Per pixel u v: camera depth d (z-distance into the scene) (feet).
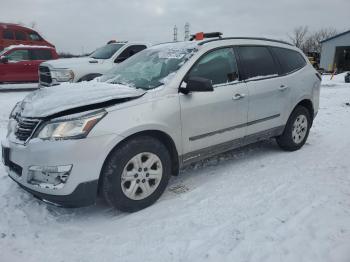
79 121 10.30
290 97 16.81
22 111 11.65
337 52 120.67
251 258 9.18
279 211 11.61
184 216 11.44
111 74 15.03
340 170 15.28
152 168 12.00
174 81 12.48
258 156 17.38
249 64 15.21
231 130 14.32
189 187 13.75
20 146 10.74
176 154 12.64
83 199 10.60
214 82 13.70
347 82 65.87
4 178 14.21
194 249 9.65
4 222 10.91
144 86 12.72
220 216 11.39
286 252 9.39
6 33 53.88
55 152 10.11
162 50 14.94
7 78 42.22
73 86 12.99
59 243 10.02
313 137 21.08
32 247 9.79
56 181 10.36
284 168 15.61
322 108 31.83
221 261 9.11
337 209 11.64
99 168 10.57
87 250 9.70
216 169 15.65
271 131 16.38
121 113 10.96
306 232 10.31
